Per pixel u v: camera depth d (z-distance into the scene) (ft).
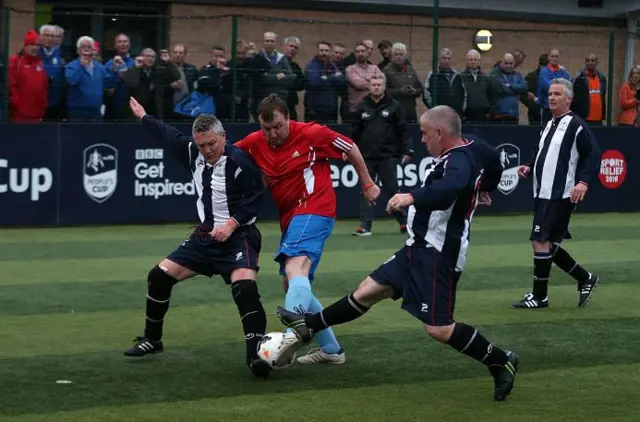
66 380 40.27
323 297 59.06
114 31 92.94
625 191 106.32
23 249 75.46
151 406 36.83
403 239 83.15
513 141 101.60
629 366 43.68
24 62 85.97
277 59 92.53
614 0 135.64
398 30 101.96
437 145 36.83
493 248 78.69
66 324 51.01
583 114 103.55
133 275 65.16
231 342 47.29
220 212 41.09
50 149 87.76
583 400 38.42
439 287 37.11
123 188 90.33
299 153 42.01
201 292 59.26
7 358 43.80
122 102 89.45
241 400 37.76
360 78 93.71
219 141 40.40
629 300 59.06
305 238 41.63
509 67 100.53
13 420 35.06
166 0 117.29
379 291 38.27
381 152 85.56
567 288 62.80
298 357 44.24
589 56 102.99
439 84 98.37
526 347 47.06
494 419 35.96
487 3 130.82
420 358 44.57
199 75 90.79
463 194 36.68
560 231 56.03
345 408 37.01
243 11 121.19
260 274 65.51
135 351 43.57
